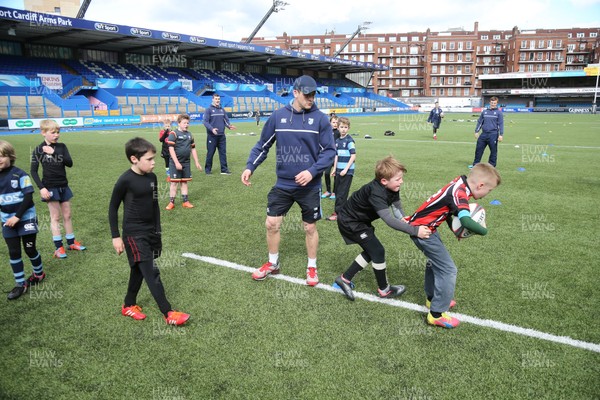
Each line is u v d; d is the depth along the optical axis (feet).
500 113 33.81
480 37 281.13
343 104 188.96
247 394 8.36
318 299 12.35
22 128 79.46
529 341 10.13
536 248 16.47
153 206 10.93
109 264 15.08
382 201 10.98
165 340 10.23
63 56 123.13
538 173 33.24
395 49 285.43
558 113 189.47
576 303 12.00
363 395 8.30
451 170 34.88
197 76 153.58
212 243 17.26
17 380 8.83
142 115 102.22
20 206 12.19
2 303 12.16
